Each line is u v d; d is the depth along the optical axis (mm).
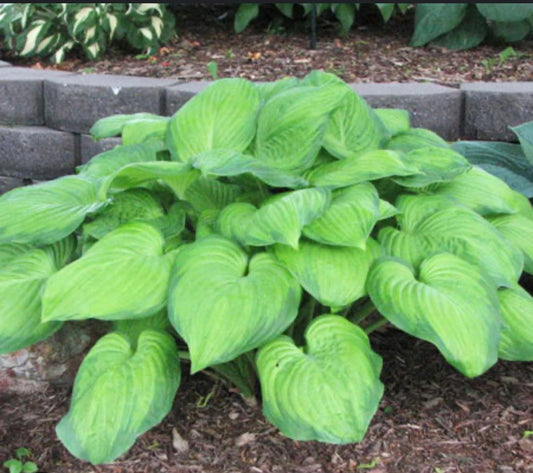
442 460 1904
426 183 1957
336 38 3135
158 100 2607
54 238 1883
